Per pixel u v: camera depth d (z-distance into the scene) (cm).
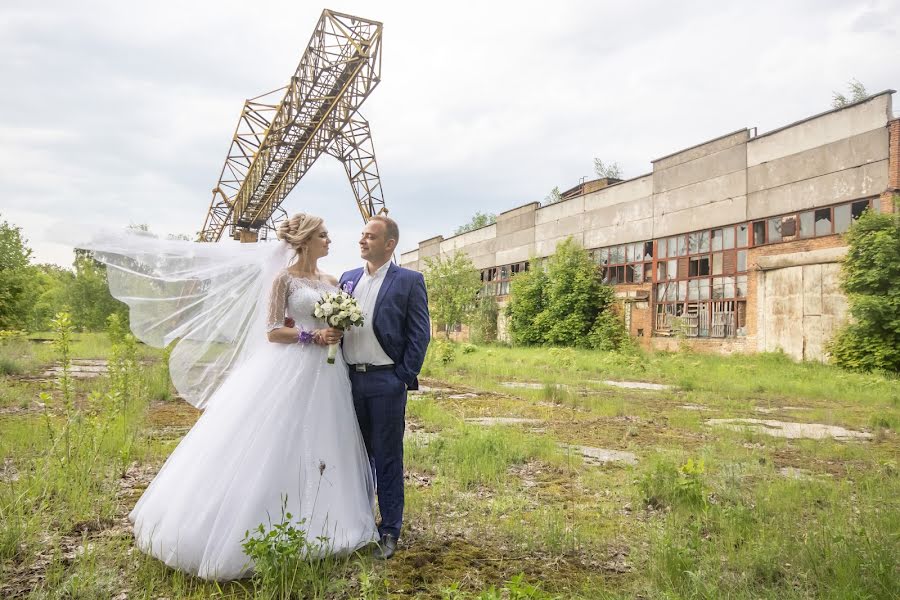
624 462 579
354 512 328
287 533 279
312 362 337
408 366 338
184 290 379
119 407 661
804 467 571
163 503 313
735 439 712
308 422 323
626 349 2236
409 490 445
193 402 386
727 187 2400
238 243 380
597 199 3166
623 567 318
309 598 266
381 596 272
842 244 1944
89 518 359
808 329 2050
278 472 308
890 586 263
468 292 3925
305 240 352
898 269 1664
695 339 2500
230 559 283
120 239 369
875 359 1667
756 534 353
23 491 364
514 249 3959
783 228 2159
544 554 334
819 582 274
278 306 339
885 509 384
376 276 353
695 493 424
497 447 579
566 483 497
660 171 2744
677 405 1061
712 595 258
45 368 1264
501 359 2128
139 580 279
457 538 357
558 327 3069
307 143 2484
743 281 2325
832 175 1989
